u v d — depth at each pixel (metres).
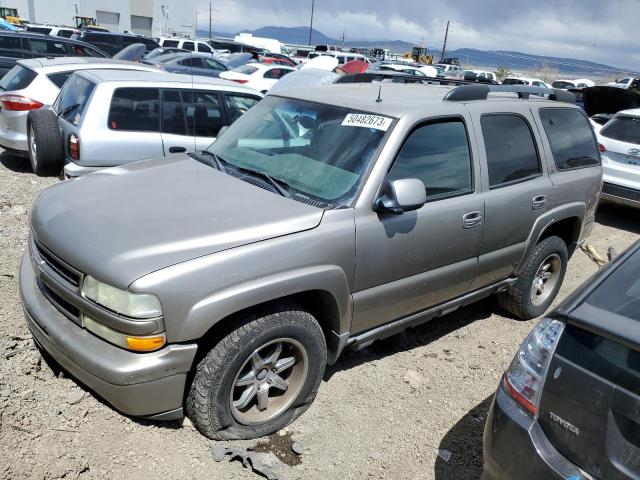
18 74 7.86
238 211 2.92
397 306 3.44
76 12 51.91
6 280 4.20
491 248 3.91
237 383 2.83
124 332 2.47
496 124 3.96
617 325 1.93
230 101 6.81
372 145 3.28
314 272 2.85
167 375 2.54
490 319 4.75
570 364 2.00
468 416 3.42
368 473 2.87
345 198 3.12
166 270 2.48
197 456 2.79
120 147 6.09
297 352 3.01
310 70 9.80
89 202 3.05
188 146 6.46
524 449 2.08
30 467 2.54
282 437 3.04
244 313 2.76
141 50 15.02
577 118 4.85
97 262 2.54
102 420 2.90
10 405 2.84
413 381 3.69
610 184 7.89
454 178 3.60
